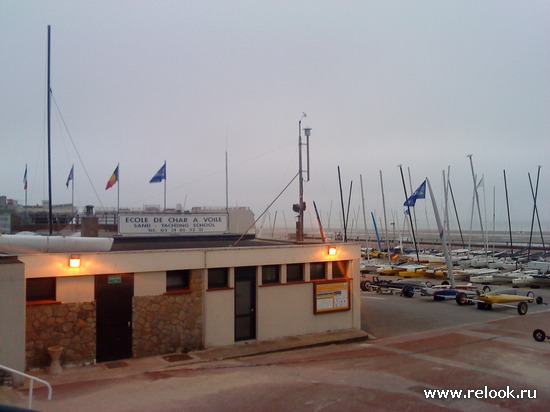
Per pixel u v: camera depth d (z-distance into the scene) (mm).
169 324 15508
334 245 18891
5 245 15812
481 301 24500
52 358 13164
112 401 10523
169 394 11031
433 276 41719
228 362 14492
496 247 78938
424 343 17172
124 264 14750
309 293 18422
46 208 41188
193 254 15883
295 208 23859
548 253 62656
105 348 14508
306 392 11133
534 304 26516
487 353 15383
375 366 13797
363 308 24875
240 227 25500
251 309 17312
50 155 25594
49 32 26109
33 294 13727
